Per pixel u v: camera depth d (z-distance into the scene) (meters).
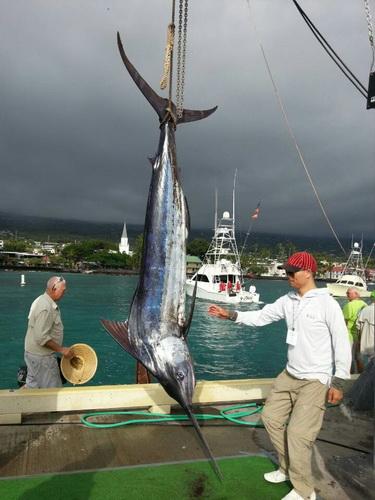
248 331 21.52
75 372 4.98
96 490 3.04
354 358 7.28
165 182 3.42
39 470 3.29
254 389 4.86
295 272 3.10
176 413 4.52
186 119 3.61
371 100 3.64
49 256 115.25
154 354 3.27
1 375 12.09
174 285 3.39
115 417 4.32
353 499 3.04
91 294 43.25
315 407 2.95
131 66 3.55
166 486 3.13
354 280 47.53
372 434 4.18
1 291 41.94
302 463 2.89
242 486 3.17
